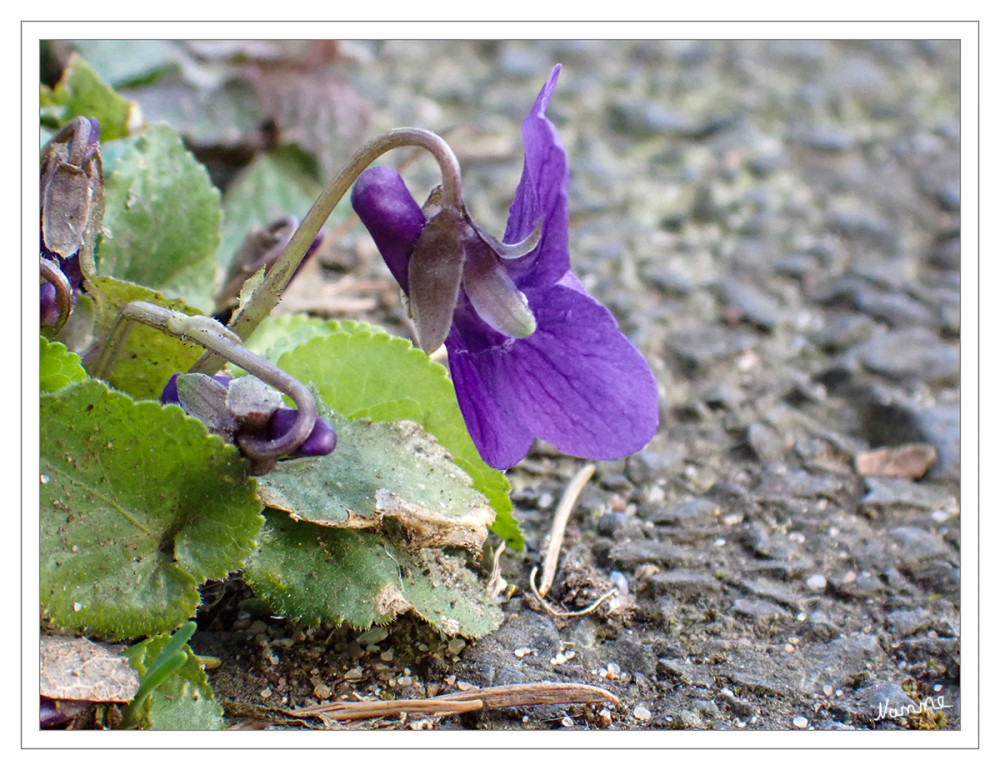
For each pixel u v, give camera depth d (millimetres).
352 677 188
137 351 191
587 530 204
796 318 233
